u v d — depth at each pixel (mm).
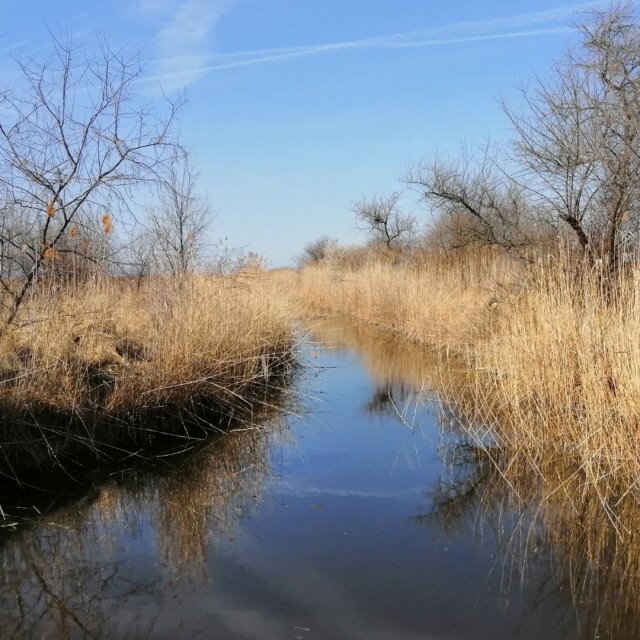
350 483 6160
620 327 6129
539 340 7168
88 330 7770
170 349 7711
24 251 6715
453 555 4602
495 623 3721
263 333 10828
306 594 4098
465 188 14055
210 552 4758
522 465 6340
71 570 4531
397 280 17797
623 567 4363
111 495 5918
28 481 5844
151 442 7176
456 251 17094
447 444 7238
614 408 5738
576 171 10117
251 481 6293
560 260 7840
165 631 3719
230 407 8625
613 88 9562
